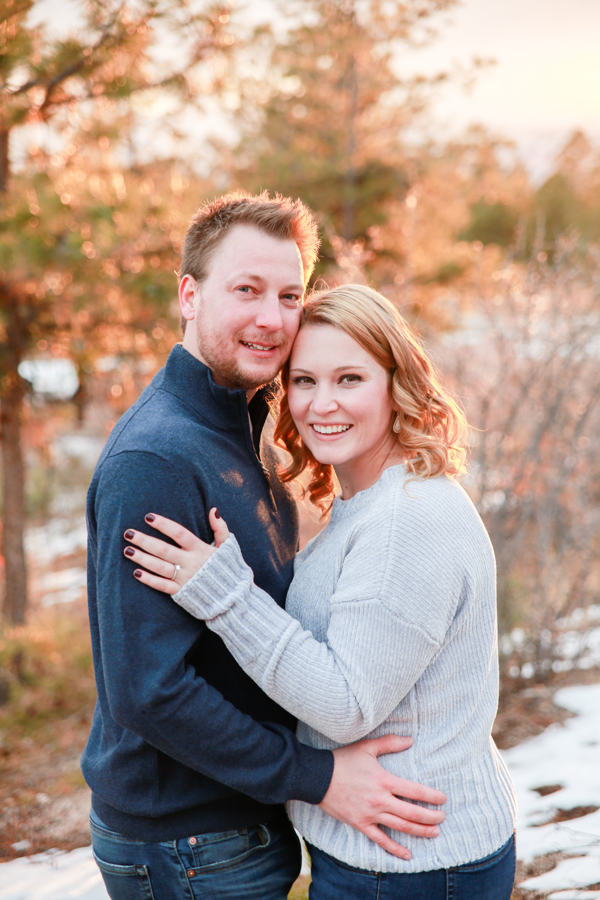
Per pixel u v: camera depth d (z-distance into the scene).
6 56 3.11
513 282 3.85
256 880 1.48
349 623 1.32
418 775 1.36
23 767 3.39
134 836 1.42
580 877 2.12
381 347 1.50
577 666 3.90
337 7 7.77
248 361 1.50
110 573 1.28
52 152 3.99
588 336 3.70
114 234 3.58
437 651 1.34
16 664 4.14
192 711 1.26
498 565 3.70
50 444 5.56
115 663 1.26
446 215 9.21
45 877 2.40
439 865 1.33
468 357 4.13
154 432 1.37
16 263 3.45
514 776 2.81
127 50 3.43
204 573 1.28
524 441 3.87
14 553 4.64
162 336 4.14
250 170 8.76
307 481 1.96
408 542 1.31
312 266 1.68
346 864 1.38
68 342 4.37
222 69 3.74
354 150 8.48
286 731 1.38
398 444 1.57
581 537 4.00
